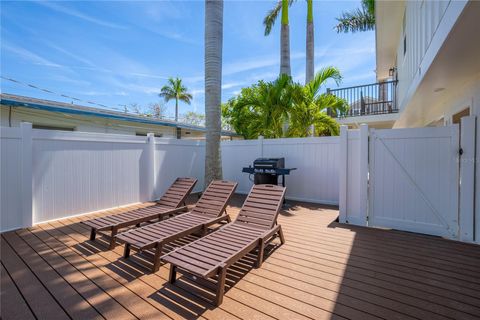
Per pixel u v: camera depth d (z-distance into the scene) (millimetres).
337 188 6617
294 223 4996
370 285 2707
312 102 8211
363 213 4840
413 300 2432
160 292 2588
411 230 4461
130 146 6418
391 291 2588
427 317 2189
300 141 7148
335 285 2715
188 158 8016
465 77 4383
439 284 2715
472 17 2494
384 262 3252
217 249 2928
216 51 6691
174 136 12672
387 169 4660
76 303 2395
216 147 6781
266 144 7719
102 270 3039
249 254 3521
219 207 4590
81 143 5477
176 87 29734
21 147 4582
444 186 4203
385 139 4660
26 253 3502
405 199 4520
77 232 4375
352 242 3955
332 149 6680
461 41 3002
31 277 2861
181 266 2527
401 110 8477
